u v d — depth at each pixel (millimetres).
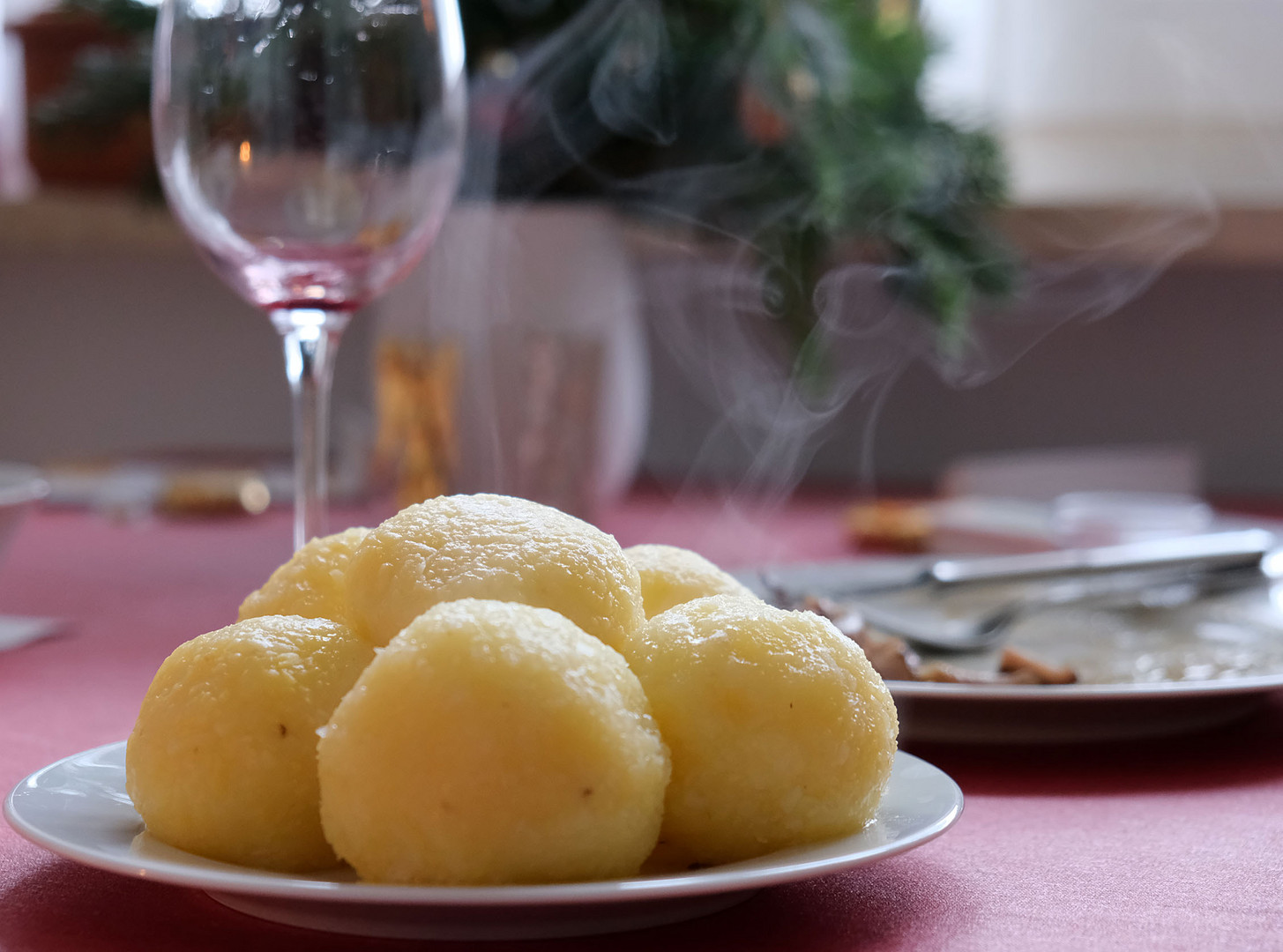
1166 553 1083
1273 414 2609
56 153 2211
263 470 2023
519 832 579
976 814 706
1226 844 674
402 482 1441
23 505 992
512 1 1521
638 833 592
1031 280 2488
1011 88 2861
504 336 1426
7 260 2729
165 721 612
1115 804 717
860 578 1079
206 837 606
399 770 581
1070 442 2674
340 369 2662
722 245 1709
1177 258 2602
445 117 906
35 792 645
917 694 755
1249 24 2775
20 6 2725
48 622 1063
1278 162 2770
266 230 884
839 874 645
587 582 621
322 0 878
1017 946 594
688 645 617
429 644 587
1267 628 950
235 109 874
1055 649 911
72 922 607
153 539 1592
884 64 1678
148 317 2729
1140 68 2811
